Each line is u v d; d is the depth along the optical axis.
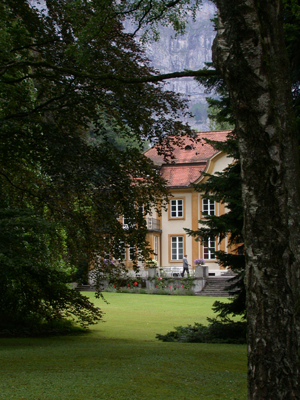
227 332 11.36
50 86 11.09
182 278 29.17
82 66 9.58
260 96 4.19
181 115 10.93
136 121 10.65
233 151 11.90
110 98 10.45
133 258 12.12
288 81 5.36
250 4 4.27
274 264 4.01
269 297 3.98
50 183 12.61
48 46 10.59
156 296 27.14
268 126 4.14
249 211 4.13
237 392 5.24
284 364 3.86
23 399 4.45
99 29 8.23
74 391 4.82
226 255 11.99
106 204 11.64
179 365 6.66
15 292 12.12
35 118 11.39
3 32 9.98
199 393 5.10
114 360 6.90
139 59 10.47
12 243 9.51
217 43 4.40
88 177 10.88
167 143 11.33
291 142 5.37
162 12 8.45
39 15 10.33
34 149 11.07
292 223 5.20
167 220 36.38
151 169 11.95
